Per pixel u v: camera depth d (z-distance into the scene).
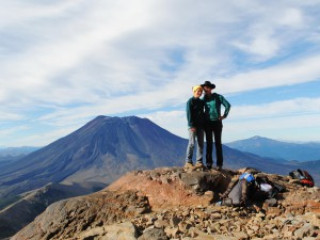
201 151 13.78
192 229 9.46
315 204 10.97
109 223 11.51
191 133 13.80
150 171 14.06
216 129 13.98
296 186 13.08
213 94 13.98
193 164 14.01
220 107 13.87
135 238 9.14
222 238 8.77
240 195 11.22
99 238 9.81
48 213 12.27
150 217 10.88
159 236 9.11
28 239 11.65
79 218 11.83
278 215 10.73
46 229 11.73
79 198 12.61
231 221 10.05
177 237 9.10
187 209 11.13
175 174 12.99
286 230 9.07
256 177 11.91
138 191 13.06
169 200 12.30
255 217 10.48
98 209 12.07
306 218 10.06
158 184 12.95
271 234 9.09
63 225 11.66
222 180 12.98
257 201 11.60
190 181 12.42
